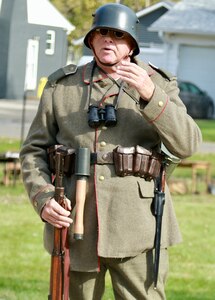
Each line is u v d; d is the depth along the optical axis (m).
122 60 5.08
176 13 40.62
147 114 4.89
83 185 4.98
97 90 5.10
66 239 5.02
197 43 40.09
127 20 5.01
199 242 11.16
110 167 5.02
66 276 4.99
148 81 4.87
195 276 9.23
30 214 12.67
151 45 43.03
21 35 9.09
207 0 41.47
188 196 15.71
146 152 5.01
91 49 5.15
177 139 4.95
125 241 4.98
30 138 5.25
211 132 29.44
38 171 5.13
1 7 8.88
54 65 9.06
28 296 8.01
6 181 15.41
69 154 5.01
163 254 5.14
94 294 5.16
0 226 11.62
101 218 4.99
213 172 18.59
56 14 8.97
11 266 9.36
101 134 5.04
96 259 5.01
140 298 5.09
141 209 5.02
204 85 40.25
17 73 9.24
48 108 5.18
